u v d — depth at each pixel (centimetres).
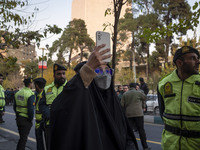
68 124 137
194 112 209
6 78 4512
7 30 596
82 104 141
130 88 639
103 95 173
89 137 139
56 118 142
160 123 1098
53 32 607
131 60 4531
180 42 1432
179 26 457
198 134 208
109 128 160
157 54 3688
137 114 603
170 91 226
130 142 181
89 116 144
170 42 3606
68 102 141
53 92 387
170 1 3528
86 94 144
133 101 614
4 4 571
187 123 211
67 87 145
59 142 137
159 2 3612
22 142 487
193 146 209
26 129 494
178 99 219
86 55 5231
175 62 227
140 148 608
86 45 5269
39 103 385
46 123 365
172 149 219
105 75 164
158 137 760
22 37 600
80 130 138
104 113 160
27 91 501
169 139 223
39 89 493
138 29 4038
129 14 4281
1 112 686
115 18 659
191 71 217
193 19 433
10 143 639
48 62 4847
